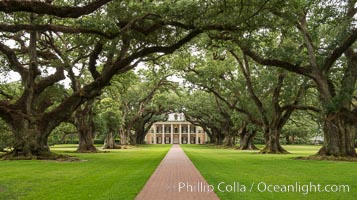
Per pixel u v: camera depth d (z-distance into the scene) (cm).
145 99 7219
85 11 1445
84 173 1936
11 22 2661
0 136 3672
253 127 5722
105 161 2895
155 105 8200
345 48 2950
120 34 2188
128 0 2381
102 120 6050
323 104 3112
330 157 3102
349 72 3120
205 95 7375
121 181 1563
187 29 2462
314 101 4697
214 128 9075
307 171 2083
